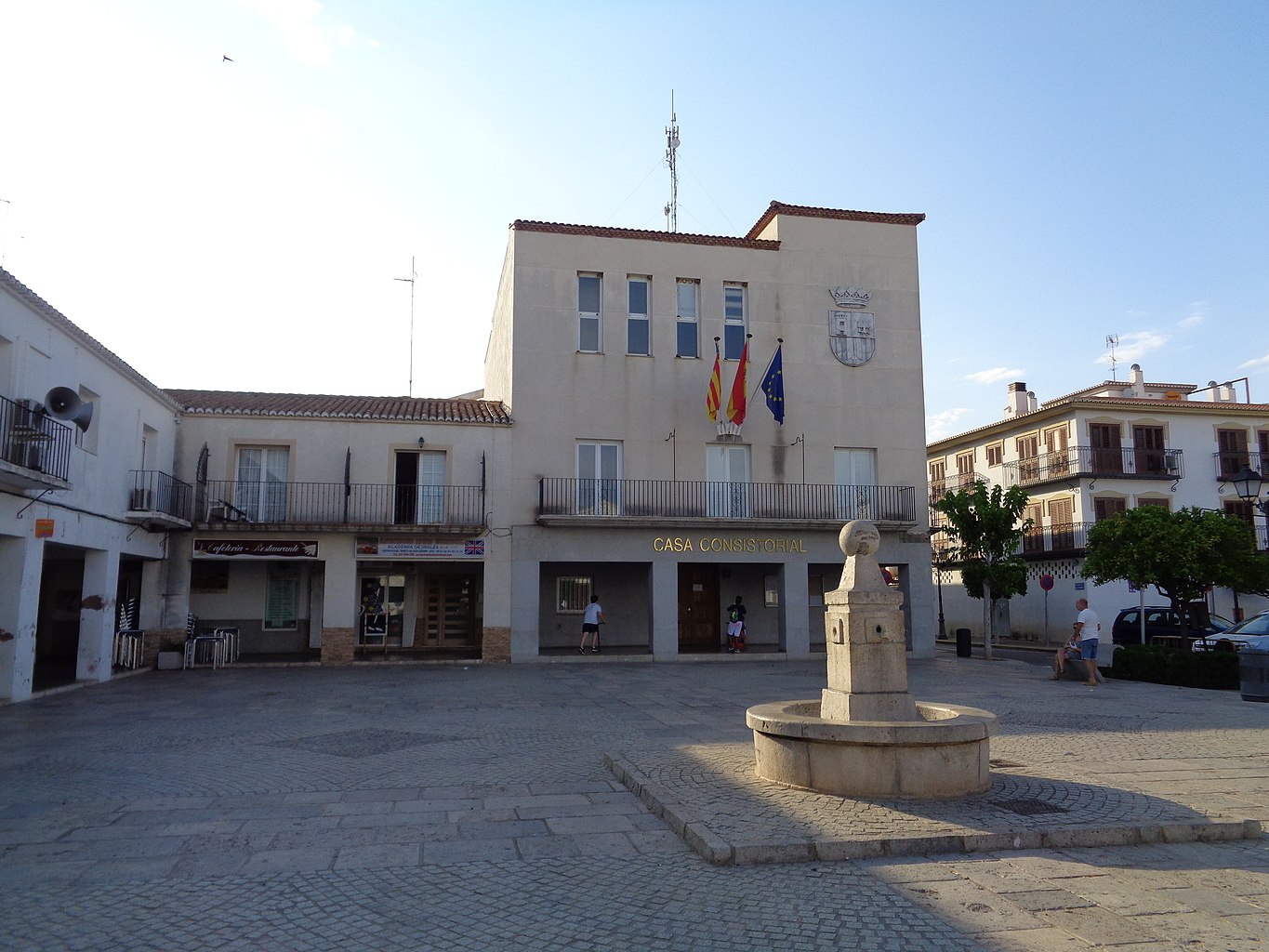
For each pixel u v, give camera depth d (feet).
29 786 28.12
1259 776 27.89
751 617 91.66
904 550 85.61
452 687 57.77
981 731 24.86
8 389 45.88
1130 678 62.34
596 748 34.73
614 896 17.84
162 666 69.56
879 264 89.10
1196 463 120.47
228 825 23.41
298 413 75.56
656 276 83.92
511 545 77.41
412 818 24.09
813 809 23.15
